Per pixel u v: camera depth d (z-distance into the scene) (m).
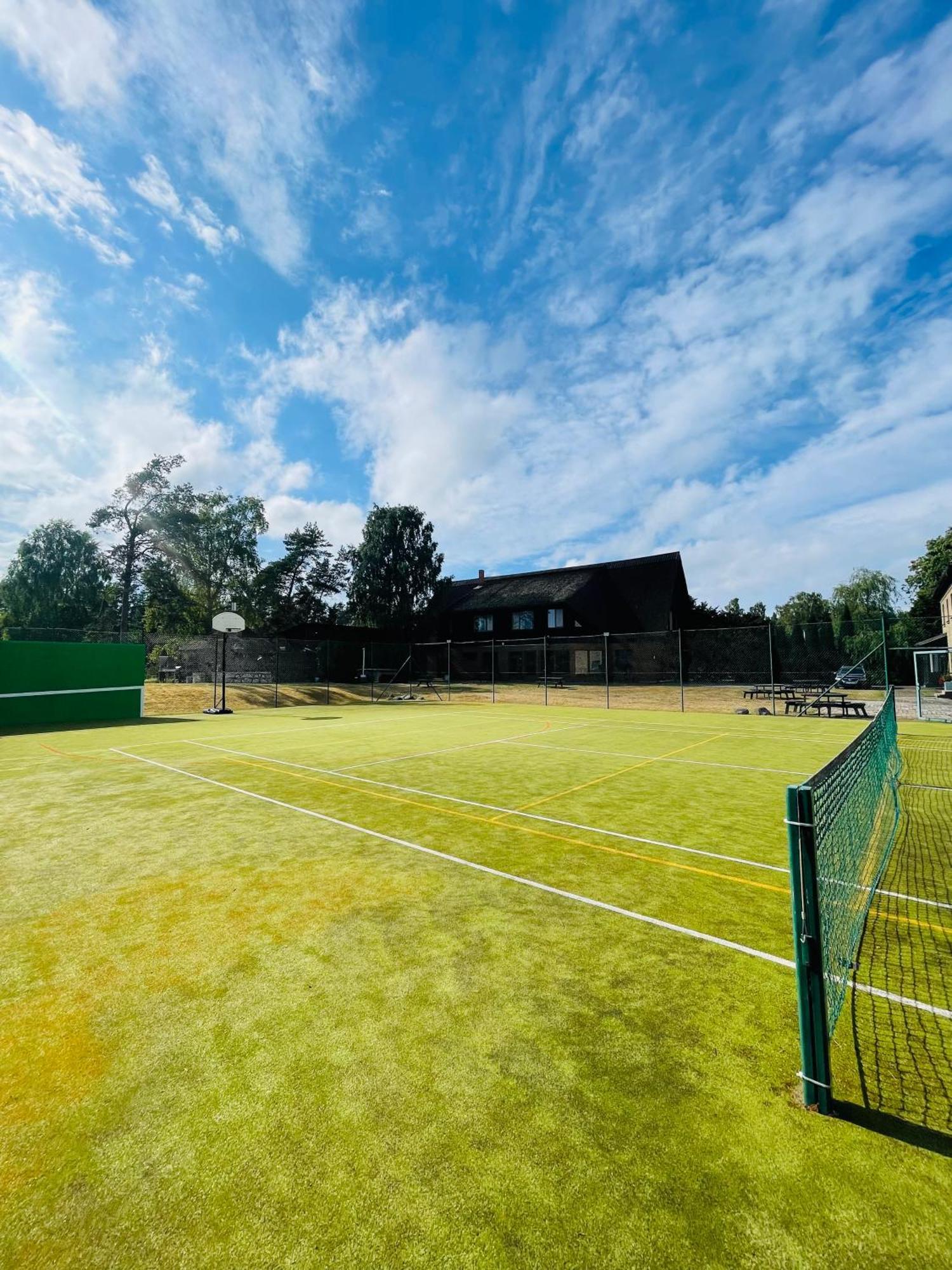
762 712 20.66
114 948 3.48
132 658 18.45
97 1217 1.74
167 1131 2.07
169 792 7.81
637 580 38.88
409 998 2.92
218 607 37.44
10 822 6.35
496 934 3.64
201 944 3.53
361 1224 1.70
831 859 2.77
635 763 10.17
